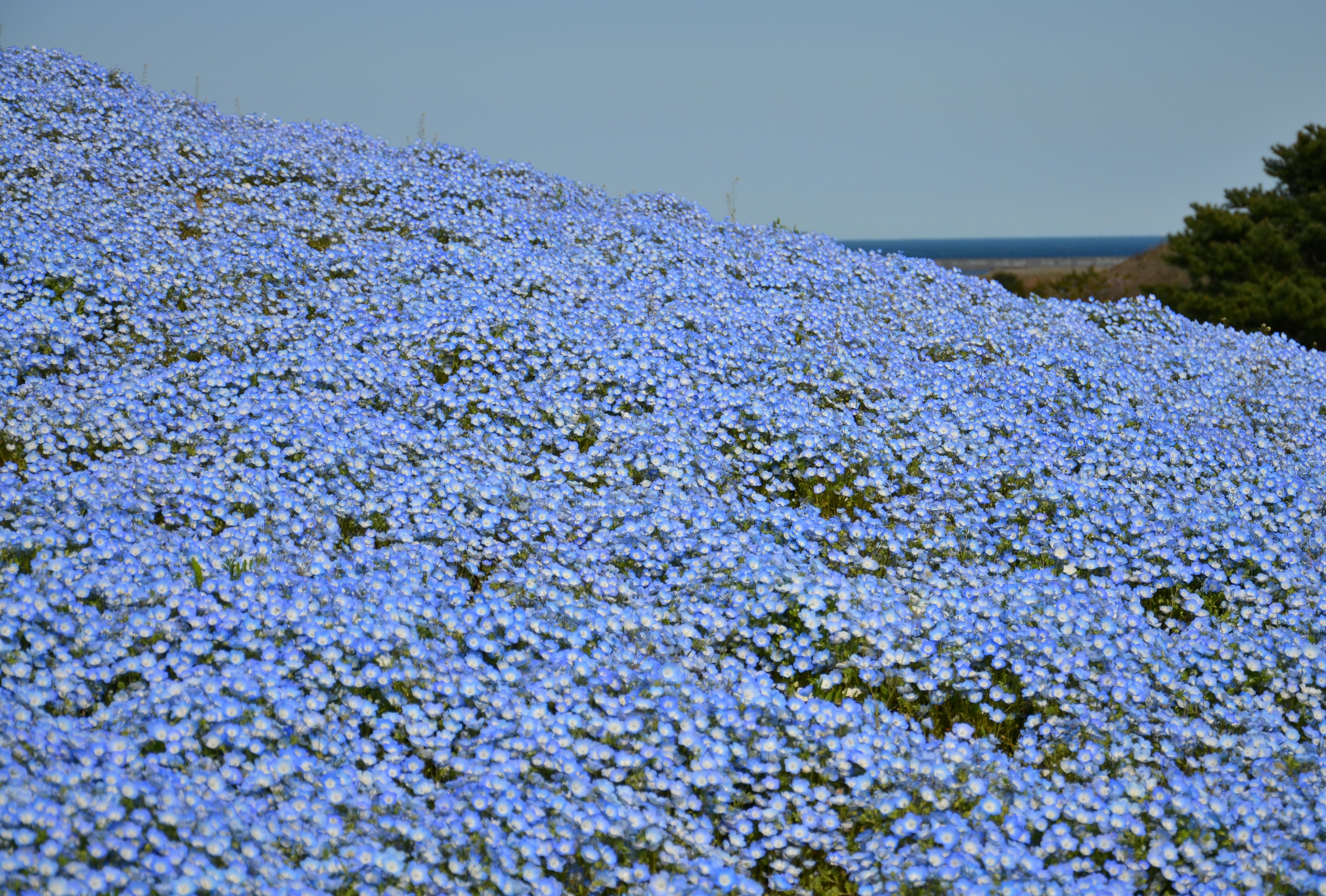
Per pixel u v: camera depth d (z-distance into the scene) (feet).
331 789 15.16
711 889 14.43
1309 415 38.47
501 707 17.74
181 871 12.96
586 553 23.80
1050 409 35.35
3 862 12.05
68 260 33.68
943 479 29.48
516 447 29.17
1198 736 18.53
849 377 35.35
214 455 25.27
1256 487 30.45
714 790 16.75
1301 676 20.65
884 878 14.96
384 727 16.78
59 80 56.18
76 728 15.37
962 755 17.67
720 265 46.70
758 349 37.11
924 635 21.12
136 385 27.32
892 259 54.13
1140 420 35.14
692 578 22.98
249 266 37.27
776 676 20.84
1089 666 20.85
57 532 20.10
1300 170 119.14
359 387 30.25
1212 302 100.94
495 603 20.76
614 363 33.12
